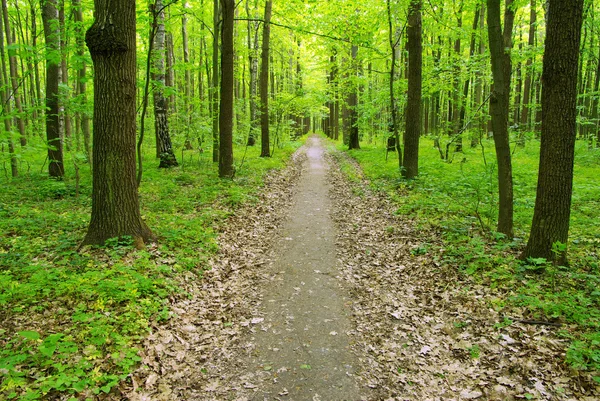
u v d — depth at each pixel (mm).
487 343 4266
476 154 17250
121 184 6359
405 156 12867
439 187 11047
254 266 6801
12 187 10742
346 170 16422
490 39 6562
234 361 4164
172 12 16453
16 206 8742
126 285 4805
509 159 6871
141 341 4125
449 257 6453
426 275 6109
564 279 5262
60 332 3949
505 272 5578
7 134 9531
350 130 24375
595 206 8883
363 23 14062
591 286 5031
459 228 7621
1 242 6305
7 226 7027
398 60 19203
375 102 19109
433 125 27531
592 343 3842
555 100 5383
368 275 6418
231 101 12695
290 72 33062
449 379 3836
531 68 16125
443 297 5375
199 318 4930
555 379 3619
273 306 5414
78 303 4496
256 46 22031
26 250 6031
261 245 7848
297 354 4305
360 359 4219
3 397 3031
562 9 5141
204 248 6926
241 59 26234
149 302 4727
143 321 4355
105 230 6312
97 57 6121
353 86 20969
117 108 6219
